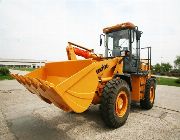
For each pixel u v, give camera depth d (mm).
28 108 5922
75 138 3646
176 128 4285
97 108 5953
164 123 4629
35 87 3529
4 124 4387
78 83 3447
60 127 4234
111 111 3961
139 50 5797
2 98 7578
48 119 4797
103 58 5336
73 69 4312
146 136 3785
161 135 3854
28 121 4621
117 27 5559
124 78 4820
